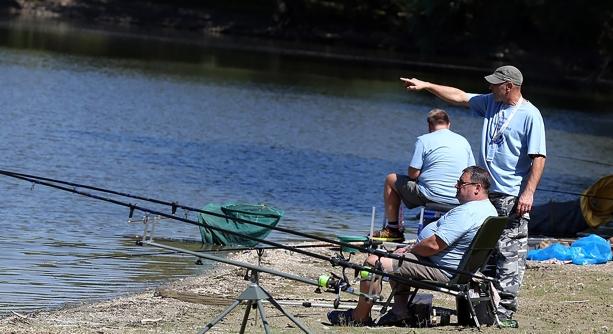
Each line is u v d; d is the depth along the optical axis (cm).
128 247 2186
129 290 1786
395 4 11638
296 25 11850
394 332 1361
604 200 2861
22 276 1861
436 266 1348
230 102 5759
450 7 10312
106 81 6259
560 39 10081
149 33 11088
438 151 1538
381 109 5975
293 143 4378
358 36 11494
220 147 4072
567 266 2031
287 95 6353
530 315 1544
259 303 1088
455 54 10531
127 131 4300
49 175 3134
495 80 1448
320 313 1540
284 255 2139
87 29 10844
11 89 5403
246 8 12250
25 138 3828
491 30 10325
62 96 5316
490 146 1461
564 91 8400
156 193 2994
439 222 1405
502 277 1453
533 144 1430
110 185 3059
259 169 3616
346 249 1586
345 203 3089
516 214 1446
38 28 10381
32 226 2367
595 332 1417
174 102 5528
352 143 4531
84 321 1488
